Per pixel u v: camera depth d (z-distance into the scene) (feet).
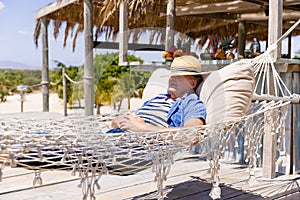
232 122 7.57
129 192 9.09
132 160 6.77
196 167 11.60
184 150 7.19
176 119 8.29
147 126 7.75
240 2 18.34
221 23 24.52
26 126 7.60
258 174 11.09
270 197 9.11
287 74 11.11
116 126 8.41
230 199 8.84
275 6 10.09
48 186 9.36
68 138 5.82
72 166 6.08
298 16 20.57
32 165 5.86
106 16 15.52
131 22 18.47
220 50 12.55
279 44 10.11
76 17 22.74
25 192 8.89
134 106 9.11
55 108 37.86
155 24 19.62
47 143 5.55
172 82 8.87
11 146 5.24
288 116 11.31
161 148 6.71
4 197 8.53
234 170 11.47
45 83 26.08
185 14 20.81
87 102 9.50
